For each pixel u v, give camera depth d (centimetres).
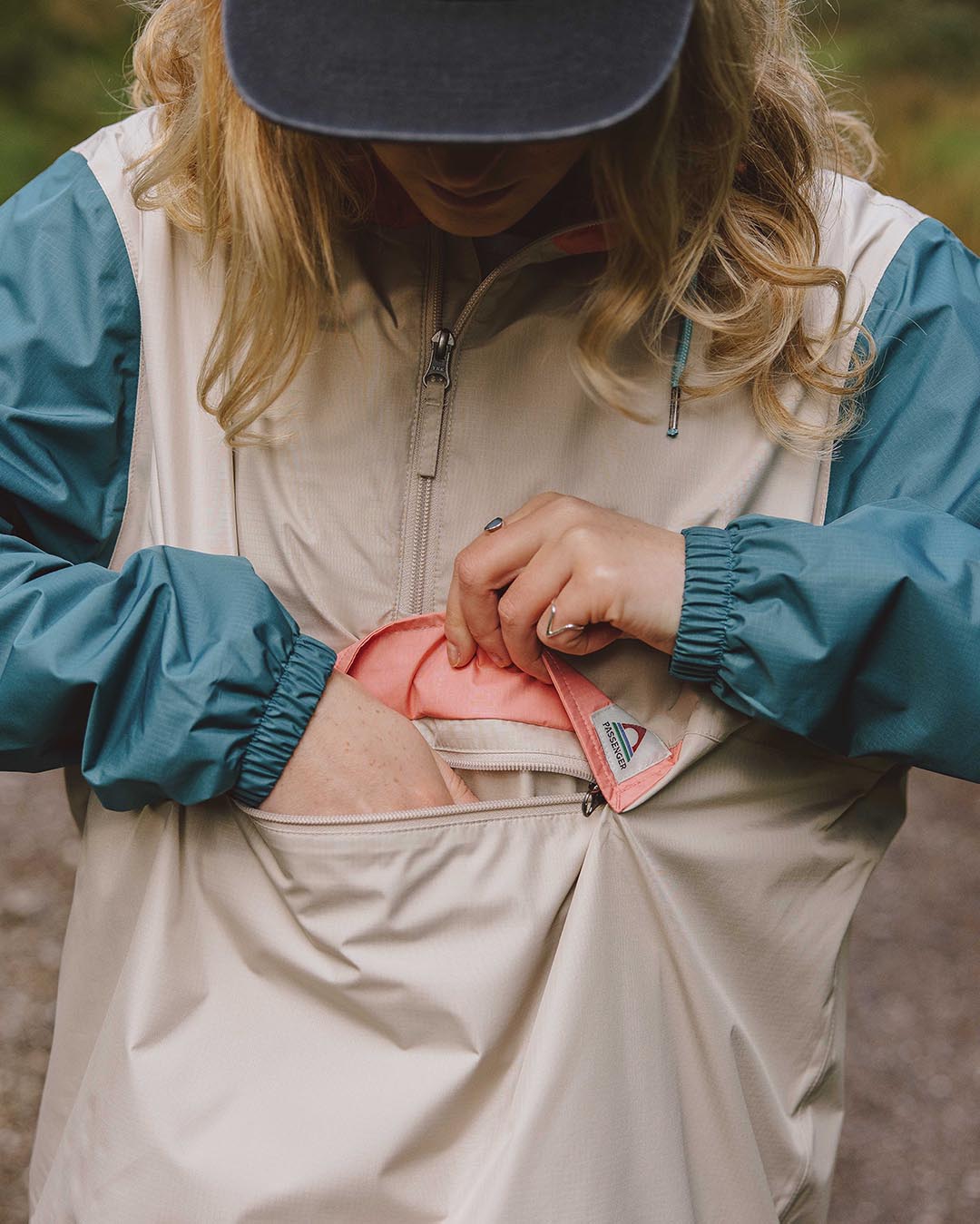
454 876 92
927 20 509
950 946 257
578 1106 90
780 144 96
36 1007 220
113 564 104
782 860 100
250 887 94
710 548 91
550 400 99
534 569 92
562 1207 89
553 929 95
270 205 88
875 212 104
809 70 106
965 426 97
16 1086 203
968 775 90
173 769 88
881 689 89
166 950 95
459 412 99
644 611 90
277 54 74
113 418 100
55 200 100
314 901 91
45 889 251
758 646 88
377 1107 90
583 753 97
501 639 96
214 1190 89
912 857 284
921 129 464
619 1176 91
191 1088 92
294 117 74
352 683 94
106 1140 92
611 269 89
